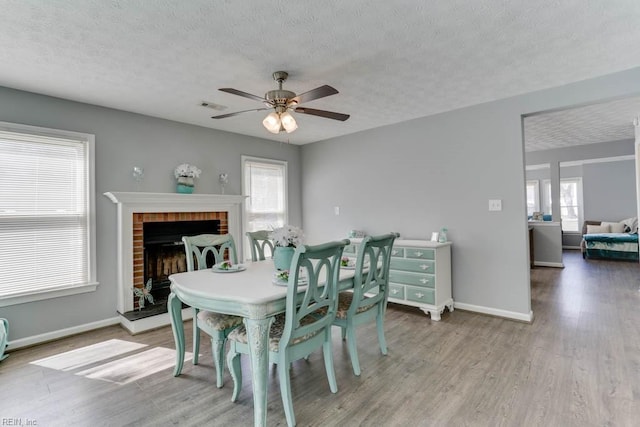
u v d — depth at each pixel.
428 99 3.47
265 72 2.75
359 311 2.45
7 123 2.91
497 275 3.58
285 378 1.84
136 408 1.99
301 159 5.67
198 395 2.13
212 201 4.21
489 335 3.05
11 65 2.53
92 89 3.03
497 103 3.53
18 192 2.97
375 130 4.59
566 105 3.11
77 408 2.00
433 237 3.91
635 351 2.64
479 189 3.68
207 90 3.11
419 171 4.16
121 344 2.99
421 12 1.95
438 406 1.97
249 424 1.84
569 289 4.70
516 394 2.07
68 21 1.97
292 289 1.81
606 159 7.03
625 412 1.87
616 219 8.55
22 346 2.94
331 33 2.17
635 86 2.77
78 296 3.29
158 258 3.97
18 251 2.96
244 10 1.90
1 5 1.79
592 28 2.14
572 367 2.40
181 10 1.89
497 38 2.26
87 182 3.35
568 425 1.77
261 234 3.30
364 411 1.93
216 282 2.15
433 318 3.52
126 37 2.17
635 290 4.56
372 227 4.66
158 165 3.92
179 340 2.38
